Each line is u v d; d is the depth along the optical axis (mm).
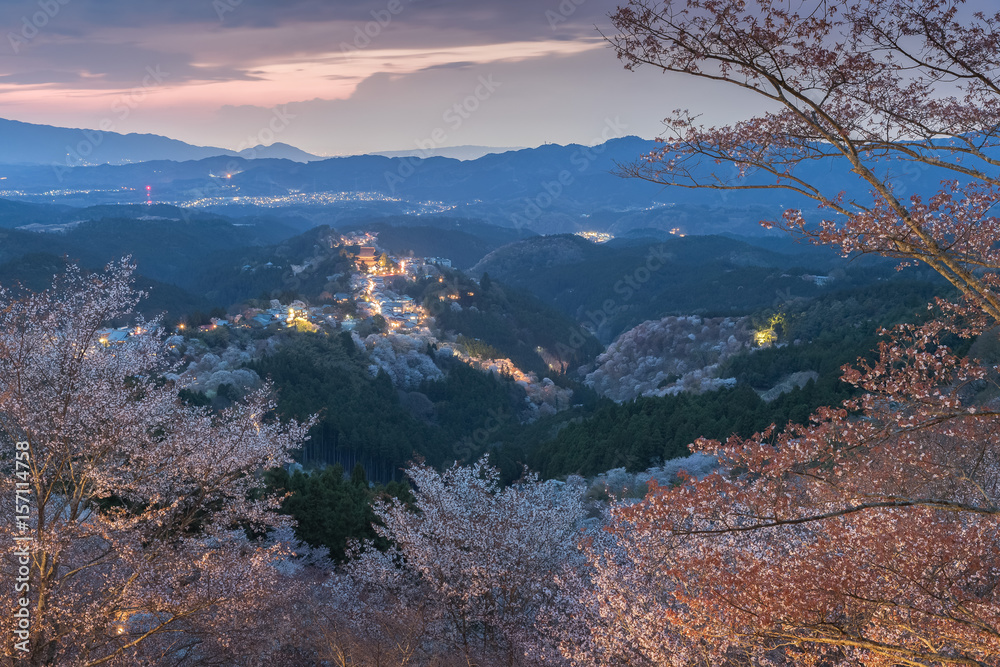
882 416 8062
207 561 13836
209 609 14031
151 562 13297
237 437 15078
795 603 8641
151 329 15836
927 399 7820
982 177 7266
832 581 8891
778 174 8164
